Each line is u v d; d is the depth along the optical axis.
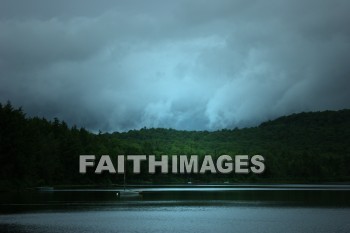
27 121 177.88
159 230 61.53
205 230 61.59
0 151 144.38
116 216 76.31
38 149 173.50
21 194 132.50
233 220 71.19
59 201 105.81
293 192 143.62
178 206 94.38
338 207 89.06
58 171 189.38
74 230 60.97
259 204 97.69
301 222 68.12
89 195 129.12
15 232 58.72
